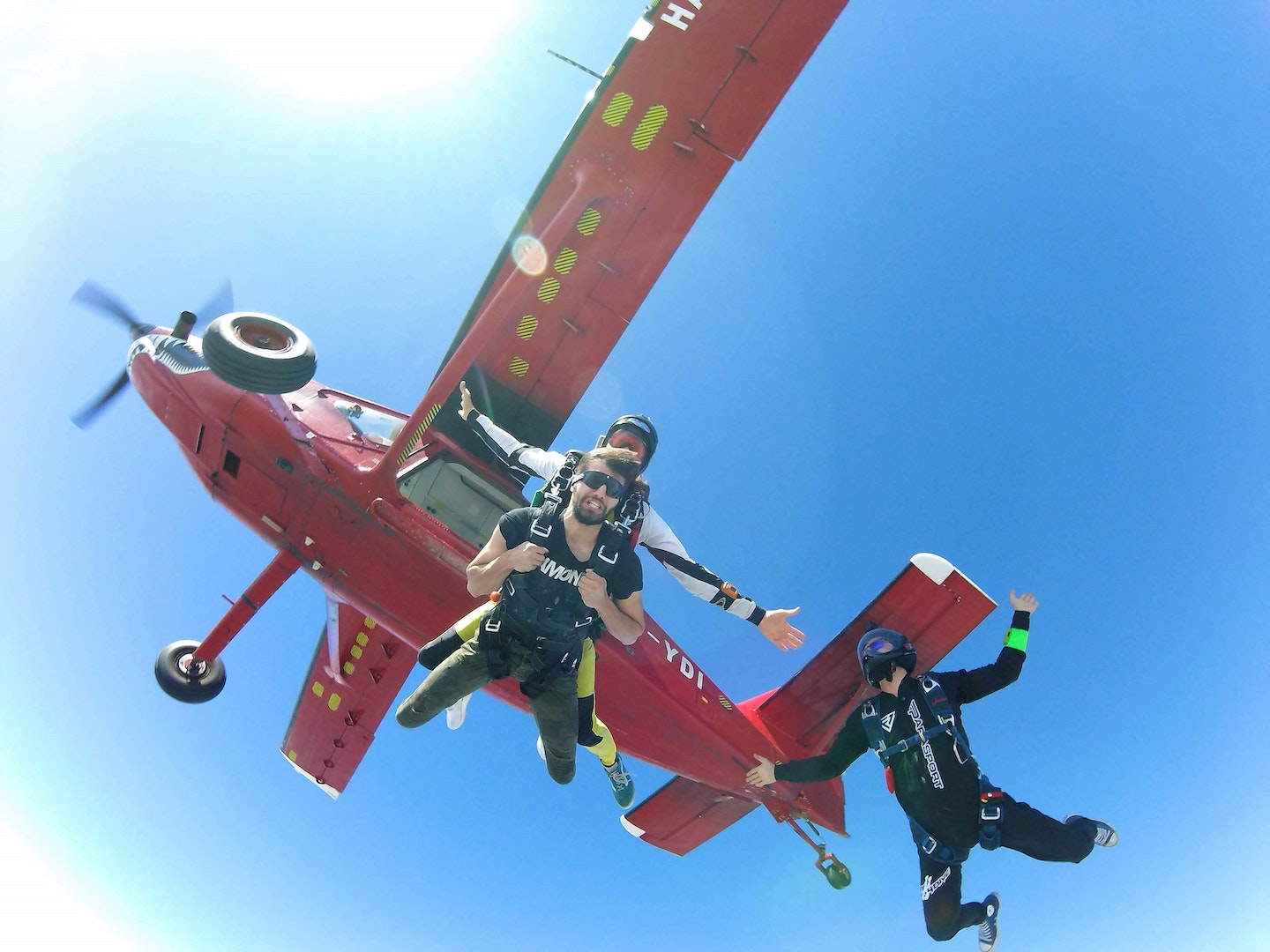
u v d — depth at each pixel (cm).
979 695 448
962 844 426
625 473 320
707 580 374
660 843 943
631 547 335
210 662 752
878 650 447
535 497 358
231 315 619
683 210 656
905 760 432
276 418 648
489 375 736
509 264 671
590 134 628
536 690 357
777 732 812
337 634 804
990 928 446
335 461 649
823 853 827
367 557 659
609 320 709
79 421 748
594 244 671
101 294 741
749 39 587
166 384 677
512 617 341
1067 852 429
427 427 631
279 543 689
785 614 376
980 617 693
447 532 653
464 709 601
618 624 337
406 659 889
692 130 622
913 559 697
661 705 729
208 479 680
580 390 745
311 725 964
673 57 600
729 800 884
